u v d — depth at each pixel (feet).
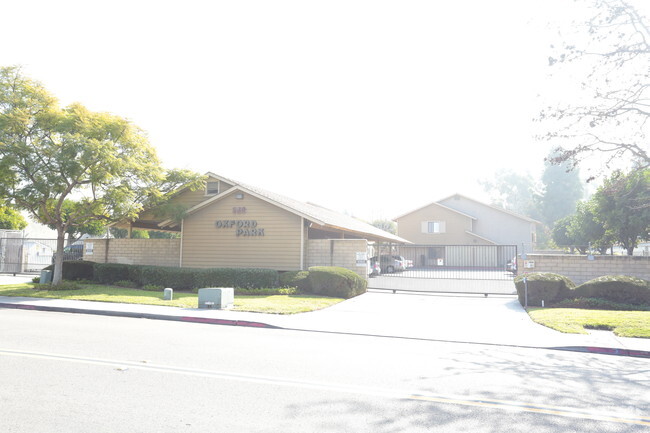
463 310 48.70
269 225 70.44
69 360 22.77
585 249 114.01
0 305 46.93
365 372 21.81
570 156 37.55
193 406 16.15
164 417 14.98
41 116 55.88
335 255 69.41
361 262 68.08
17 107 54.24
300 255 68.49
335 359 24.79
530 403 17.38
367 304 53.21
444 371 22.47
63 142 54.29
